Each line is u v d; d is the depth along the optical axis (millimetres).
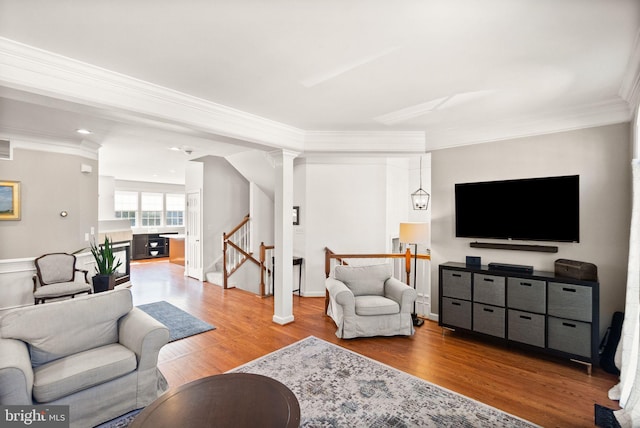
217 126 3107
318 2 1585
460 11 1661
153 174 8789
